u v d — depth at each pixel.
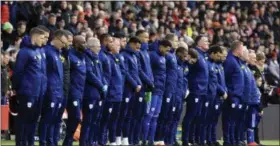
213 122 56.59
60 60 47.34
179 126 64.25
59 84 47.19
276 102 64.38
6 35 65.75
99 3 78.94
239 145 57.56
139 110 52.94
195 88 54.72
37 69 45.91
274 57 76.44
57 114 47.69
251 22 87.56
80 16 71.25
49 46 47.38
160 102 53.94
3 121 53.38
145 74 52.91
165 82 54.12
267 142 65.81
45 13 70.75
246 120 58.78
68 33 47.59
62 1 71.44
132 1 81.12
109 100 50.97
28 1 70.19
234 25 86.38
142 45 53.41
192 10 84.69
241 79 56.75
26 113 45.84
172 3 82.62
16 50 62.00
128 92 52.25
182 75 54.88
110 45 51.41
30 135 46.34
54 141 47.97
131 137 53.19
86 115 49.72
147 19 77.00
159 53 53.91
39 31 46.06
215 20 84.06
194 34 78.12
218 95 56.22
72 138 48.97
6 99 56.38
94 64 49.69
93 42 49.62
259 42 83.75
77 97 48.50
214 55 55.84
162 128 54.59
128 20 76.25
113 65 51.19
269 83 74.06
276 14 91.75
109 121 51.59
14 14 69.75
